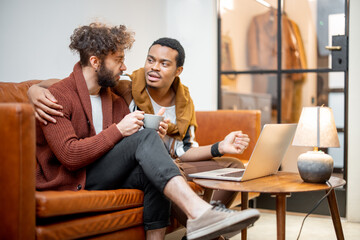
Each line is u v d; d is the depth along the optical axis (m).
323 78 3.41
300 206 3.40
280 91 3.55
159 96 2.32
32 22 2.86
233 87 3.72
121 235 1.76
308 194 3.38
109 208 1.70
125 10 3.36
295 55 3.50
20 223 1.42
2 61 2.72
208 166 2.31
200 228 1.59
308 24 3.45
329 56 3.38
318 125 1.91
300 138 1.94
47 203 1.48
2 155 1.44
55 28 2.96
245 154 3.10
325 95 3.41
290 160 3.50
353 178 3.17
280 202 1.73
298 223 3.12
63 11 2.98
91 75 1.98
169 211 1.87
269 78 3.59
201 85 3.72
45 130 1.79
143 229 1.86
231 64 3.71
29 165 1.45
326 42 3.40
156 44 2.23
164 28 3.83
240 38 3.67
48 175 1.82
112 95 2.16
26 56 2.82
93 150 1.78
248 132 3.10
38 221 1.52
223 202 2.21
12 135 1.42
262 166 1.98
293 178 2.02
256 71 3.63
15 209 1.42
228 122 3.17
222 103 3.76
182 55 2.26
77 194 1.59
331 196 2.10
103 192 1.70
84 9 3.08
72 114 1.88
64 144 1.76
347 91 3.31
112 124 1.87
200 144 3.25
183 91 2.39
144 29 3.56
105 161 1.84
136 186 1.88
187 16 3.76
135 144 1.79
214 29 3.70
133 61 3.43
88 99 1.93
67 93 1.89
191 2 3.75
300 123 1.96
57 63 2.98
